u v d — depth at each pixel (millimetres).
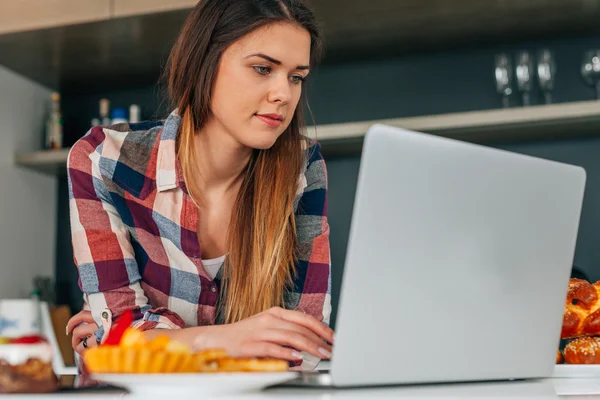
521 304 761
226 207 1306
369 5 2275
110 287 1139
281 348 821
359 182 630
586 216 2459
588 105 2189
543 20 2377
